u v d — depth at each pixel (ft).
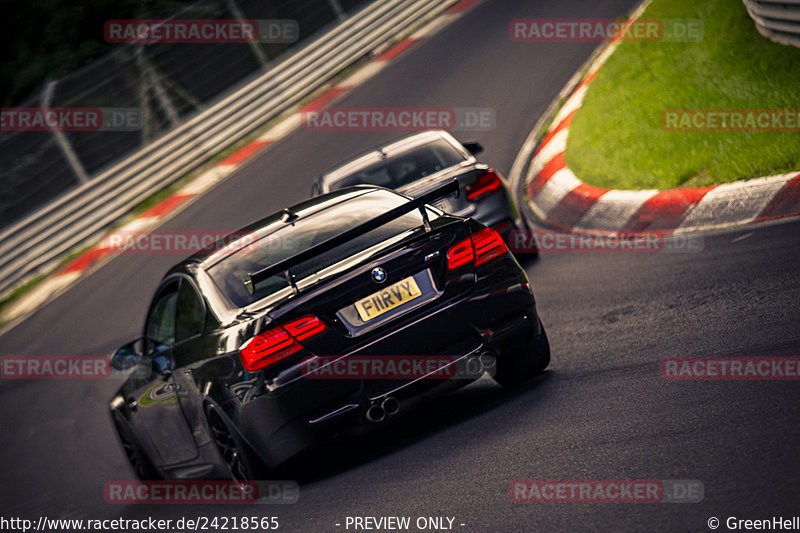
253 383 49.44
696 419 43.27
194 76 245.24
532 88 183.01
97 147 223.51
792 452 36.35
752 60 114.01
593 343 63.21
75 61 284.61
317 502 49.34
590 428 46.50
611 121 124.26
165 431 64.18
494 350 53.01
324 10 265.13
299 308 49.16
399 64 242.99
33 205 212.84
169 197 207.72
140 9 290.56
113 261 175.94
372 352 49.49
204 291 56.08
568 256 91.45
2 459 96.37
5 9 291.79
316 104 236.63
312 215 59.31
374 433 60.29
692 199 86.28
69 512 71.87
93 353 128.16
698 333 56.90
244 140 230.48
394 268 50.52
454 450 50.08
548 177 119.55
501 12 256.73
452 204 86.99
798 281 59.41
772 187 78.54
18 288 185.47
